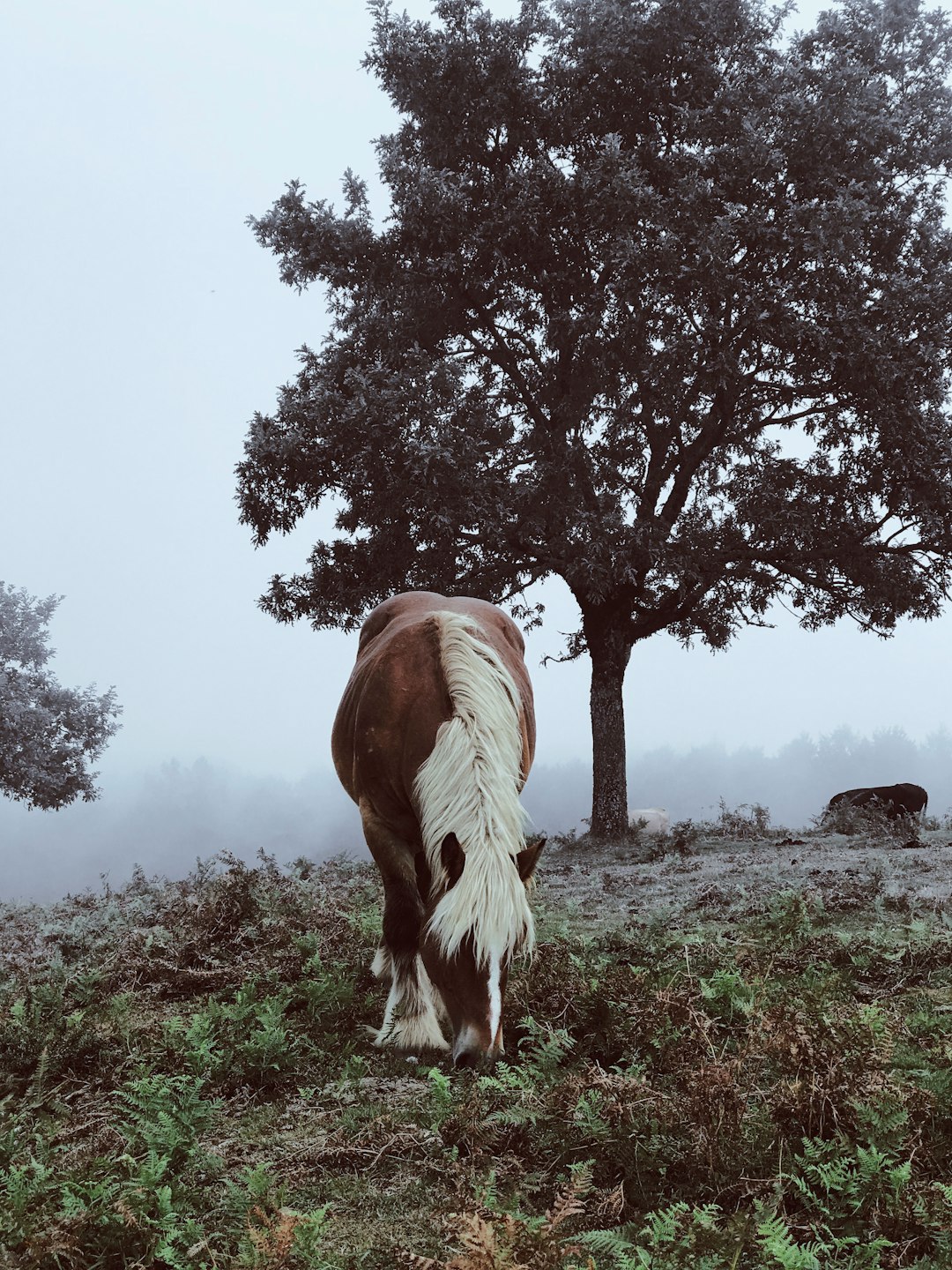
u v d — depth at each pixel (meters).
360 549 18.36
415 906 5.16
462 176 18.12
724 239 16.38
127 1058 5.15
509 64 18.28
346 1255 3.21
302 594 18.81
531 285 18.98
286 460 17.36
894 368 16.41
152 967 6.79
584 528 16.66
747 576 18.83
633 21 18.11
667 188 17.95
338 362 18.81
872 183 17.70
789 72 17.58
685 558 17.22
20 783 32.72
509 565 18.20
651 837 17.81
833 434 19.11
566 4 19.08
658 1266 2.74
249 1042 5.02
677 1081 4.08
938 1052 4.24
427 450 15.93
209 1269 3.12
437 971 4.26
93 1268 3.12
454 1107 3.99
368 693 5.34
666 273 16.56
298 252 19.62
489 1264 2.64
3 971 7.69
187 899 9.61
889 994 5.44
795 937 6.36
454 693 4.93
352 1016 5.55
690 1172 3.38
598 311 17.61
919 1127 3.48
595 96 18.86
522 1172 3.54
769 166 16.78
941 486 17.06
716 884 9.80
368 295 19.78
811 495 18.95
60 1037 5.35
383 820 5.31
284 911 8.16
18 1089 5.07
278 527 18.52
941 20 18.44
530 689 6.43
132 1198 3.30
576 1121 3.66
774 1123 3.52
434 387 17.22
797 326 16.28
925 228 17.78
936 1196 3.07
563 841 18.41
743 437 19.77
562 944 6.49
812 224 16.19
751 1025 4.57
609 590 17.25
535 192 17.59
